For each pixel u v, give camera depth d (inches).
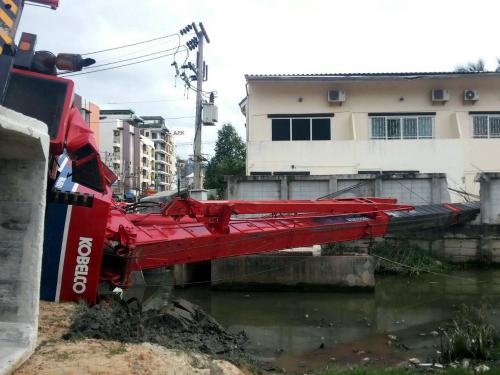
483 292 499.2
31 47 269.6
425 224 535.5
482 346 289.6
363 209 440.5
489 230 632.4
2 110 153.6
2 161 178.7
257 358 301.4
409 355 309.9
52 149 255.6
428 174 681.0
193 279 571.5
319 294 513.3
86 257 274.2
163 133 4106.8
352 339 350.9
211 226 371.2
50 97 261.7
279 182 684.7
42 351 185.6
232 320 410.9
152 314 306.0
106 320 245.6
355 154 858.1
